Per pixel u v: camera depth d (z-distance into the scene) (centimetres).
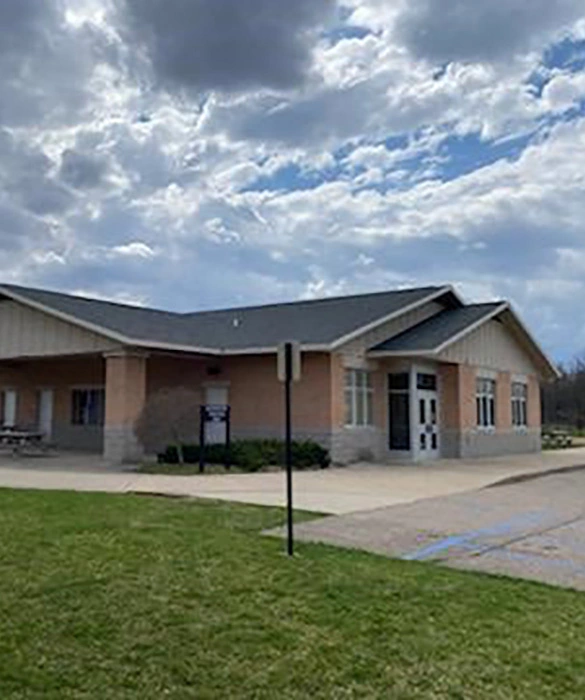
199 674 543
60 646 579
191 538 966
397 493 1623
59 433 2916
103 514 1130
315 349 2270
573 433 4991
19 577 748
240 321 2789
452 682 546
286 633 627
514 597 777
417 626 660
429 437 2644
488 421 2947
